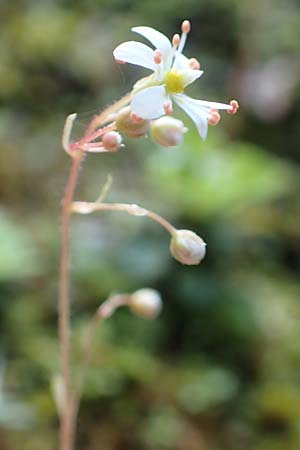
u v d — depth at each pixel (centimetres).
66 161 26
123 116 12
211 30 34
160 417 17
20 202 24
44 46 30
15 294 19
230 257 22
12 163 25
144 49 12
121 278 20
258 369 19
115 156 26
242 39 34
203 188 21
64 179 25
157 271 20
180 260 13
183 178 21
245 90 32
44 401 17
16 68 29
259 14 35
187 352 19
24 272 19
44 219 23
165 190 22
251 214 25
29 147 26
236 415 18
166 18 34
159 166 21
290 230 25
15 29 31
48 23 31
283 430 18
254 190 21
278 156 30
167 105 12
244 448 17
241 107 31
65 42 31
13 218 23
